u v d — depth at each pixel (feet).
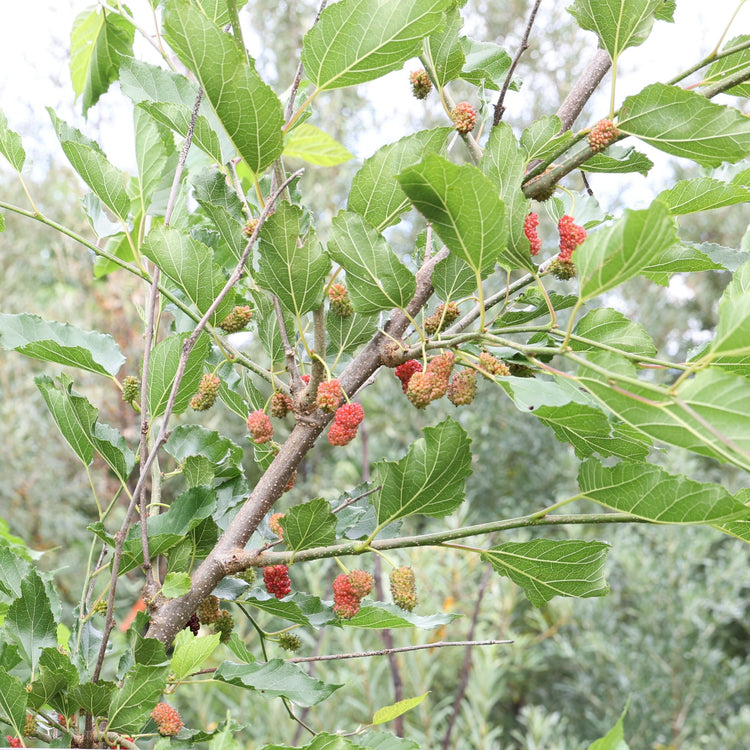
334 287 1.59
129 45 2.15
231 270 1.98
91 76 2.22
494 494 8.02
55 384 1.68
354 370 1.55
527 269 1.42
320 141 2.43
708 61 1.48
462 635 5.33
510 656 5.61
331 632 5.20
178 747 1.45
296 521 1.43
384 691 5.16
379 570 3.66
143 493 1.47
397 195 1.46
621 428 1.46
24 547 2.31
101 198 1.60
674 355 9.22
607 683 6.50
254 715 5.10
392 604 1.64
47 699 1.43
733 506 1.29
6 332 1.66
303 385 1.54
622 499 1.37
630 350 1.55
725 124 1.39
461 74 1.79
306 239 1.45
